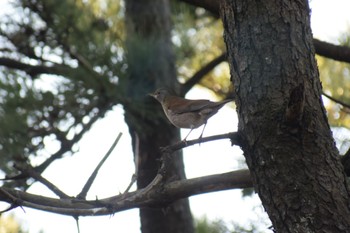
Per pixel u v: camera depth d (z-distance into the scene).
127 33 14.30
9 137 10.96
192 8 15.49
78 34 12.05
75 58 11.77
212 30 15.77
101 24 13.25
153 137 14.18
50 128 11.24
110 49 11.80
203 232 12.33
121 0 15.23
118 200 8.27
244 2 7.44
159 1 14.77
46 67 11.70
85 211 7.87
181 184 8.69
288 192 6.84
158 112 13.12
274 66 7.16
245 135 7.21
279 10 7.33
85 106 11.42
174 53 14.53
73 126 11.27
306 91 7.06
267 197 6.99
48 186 8.15
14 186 10.79
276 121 6.98
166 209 8.80
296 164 6.87
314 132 6.93
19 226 12.30
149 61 12.28
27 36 12.04
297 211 6.78
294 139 6.91
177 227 14.84
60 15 12.02
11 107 11.12
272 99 7.07
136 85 12.30
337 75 13.25
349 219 6.72
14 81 11.26
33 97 11.17
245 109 7.23
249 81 7.23
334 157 6.99
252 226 10.86
